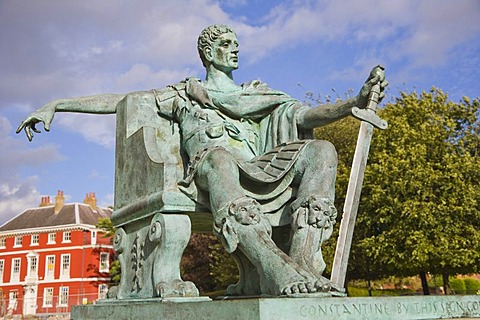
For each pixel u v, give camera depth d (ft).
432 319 8.66
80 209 154.20
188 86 14.21
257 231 9.89
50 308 118.11
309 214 10.27
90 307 12.60
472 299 9.30
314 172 10.94
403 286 101.91
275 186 11.56
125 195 13.88
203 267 86.07
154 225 11.77
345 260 10.32
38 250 150.51
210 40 14.73
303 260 9.68
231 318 7.63
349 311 7.82
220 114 13.88
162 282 11.27
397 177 54.95
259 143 13.93
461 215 53.98
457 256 52.60
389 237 55.16
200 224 13.85
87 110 15.31
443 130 59.31
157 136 14.15
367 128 11.44
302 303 7.47
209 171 11.20
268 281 9.28
